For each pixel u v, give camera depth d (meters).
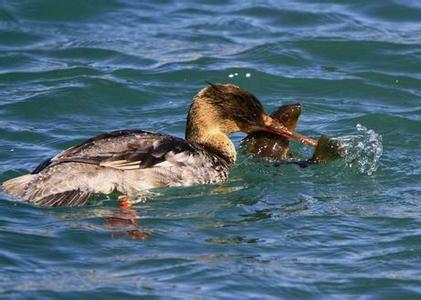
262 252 13.57
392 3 24.23
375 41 22.31
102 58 21.56
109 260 13.21
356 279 12.98
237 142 17.81
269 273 13.02
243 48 22.09
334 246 13.80
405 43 22.23
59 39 22.47
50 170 14.54
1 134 17.73
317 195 15.47
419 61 21.39
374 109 19.38
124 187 14.76
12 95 19.47
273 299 12.49
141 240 13.74
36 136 17.77
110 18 23.62
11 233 13.69
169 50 21.97
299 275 13.02
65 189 14.45
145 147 15.17
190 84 20.38
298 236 14.02
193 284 12.71
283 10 24.00
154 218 14.38
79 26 23.19
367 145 17.00
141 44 22.25
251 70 20.88
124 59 21.42
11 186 14.56
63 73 20.61
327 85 20.38
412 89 20.31
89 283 12.64
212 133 16.48
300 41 22.33
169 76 20.61
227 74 20.77
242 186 15.69
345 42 22.23
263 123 16.62
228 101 16.45
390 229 14.29
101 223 14.14
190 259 13.28
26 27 22.91
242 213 14.72
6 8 23.55
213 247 13.62
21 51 21.75
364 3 24.34
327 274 13.09
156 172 15.07
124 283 12.67
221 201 15.13
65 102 19.20
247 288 12.67
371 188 15.76
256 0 24.62
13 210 14.27
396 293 12.74
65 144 17.45
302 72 21.03
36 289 12.46
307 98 19.92
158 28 23.19
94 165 14.70
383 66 21.30
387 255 13.58
